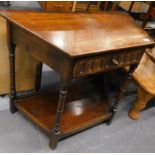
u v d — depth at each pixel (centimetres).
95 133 159
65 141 147
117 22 154
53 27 120
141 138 164
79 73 110
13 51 136
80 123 147
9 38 130
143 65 188
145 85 164
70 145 146
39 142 143
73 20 136
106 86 200
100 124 168
